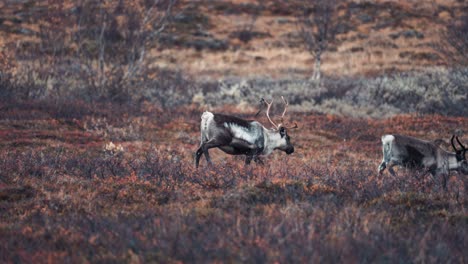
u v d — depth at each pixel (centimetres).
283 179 3544
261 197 3194
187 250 2177
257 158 4441
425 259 2172
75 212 2853
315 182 3578
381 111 8594
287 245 2200
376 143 6488
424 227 2681
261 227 2447
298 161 5103
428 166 4053
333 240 2272
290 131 6994
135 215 2798
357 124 7506
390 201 3180
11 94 7694
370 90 9575
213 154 5622
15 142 5353
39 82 8281
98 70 9200
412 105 8800
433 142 4150
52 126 6366
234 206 2998
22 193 3266
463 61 9844
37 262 2114
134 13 9300
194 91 9731
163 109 8038
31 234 2483
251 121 4416
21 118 6644
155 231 2397
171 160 4500
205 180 3597
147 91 9025
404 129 7275
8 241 2383
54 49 9375
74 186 3456
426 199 3206
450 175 4147
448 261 2139
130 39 9262
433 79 9712
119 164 4091
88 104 7756
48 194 3234
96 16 9531
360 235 2370
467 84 8912
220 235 2323
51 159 4222
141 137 6197
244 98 9438
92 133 6175
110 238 2375
